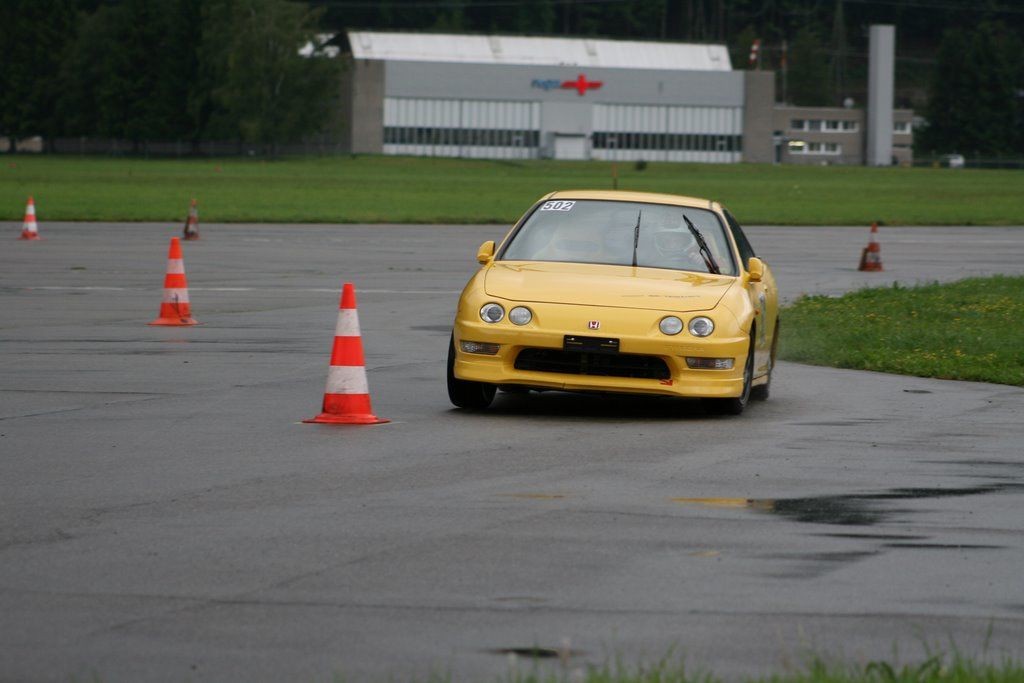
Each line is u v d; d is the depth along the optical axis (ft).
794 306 244.42
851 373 173.78
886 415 137.80
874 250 339.77
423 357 175.22
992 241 474.90
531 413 135.03
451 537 83.30
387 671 58.80
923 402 147.64
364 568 75.87
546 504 93.04
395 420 128.67
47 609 67.56
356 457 109.70
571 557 78.84
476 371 130.82
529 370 130.62
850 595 71.87
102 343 184.96
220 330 201.36
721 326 131.13
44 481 98.78
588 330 129.08
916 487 100.68
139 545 80.48
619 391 129.80
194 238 411.75
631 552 80.23
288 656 60.80
